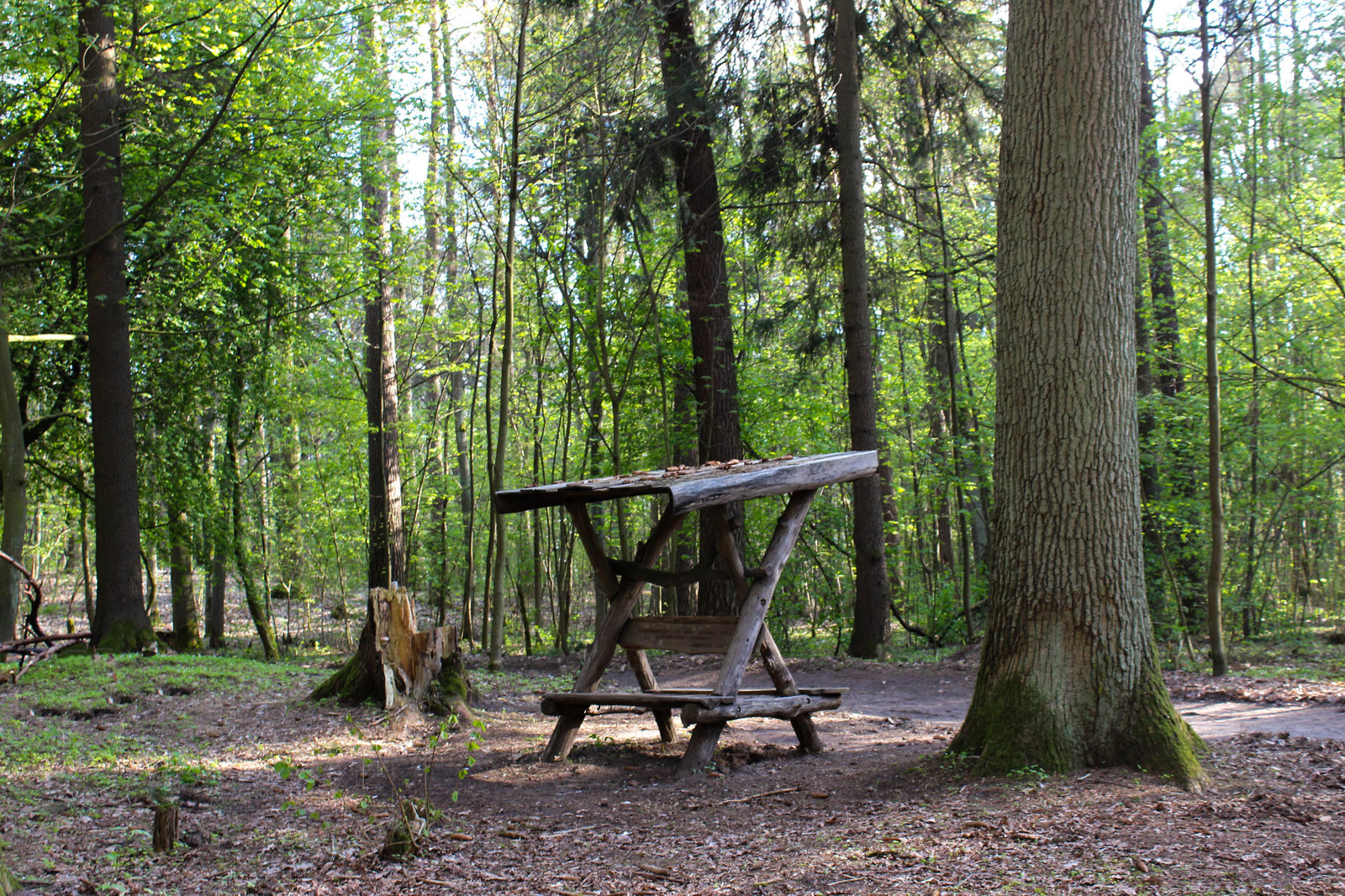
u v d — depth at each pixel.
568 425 15.31
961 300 21.00
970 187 20.69
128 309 14.79
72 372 16.59
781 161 14.99
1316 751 5.98
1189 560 15.65
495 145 13.12
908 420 21.27
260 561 20.12
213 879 4.48
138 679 10.41
